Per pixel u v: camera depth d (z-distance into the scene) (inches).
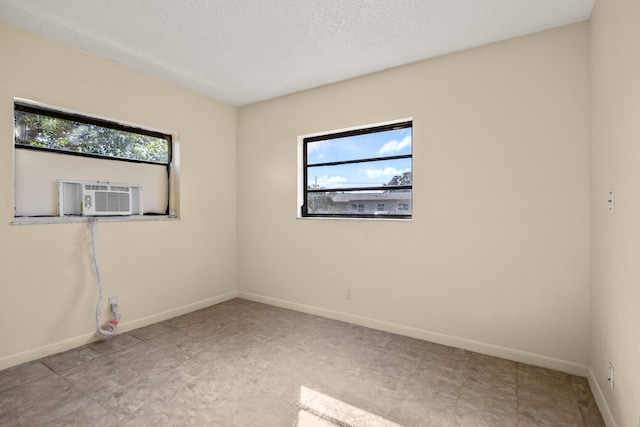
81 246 102.4
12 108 87.7
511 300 94.0
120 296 112.7
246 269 154.5
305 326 119.9
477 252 98.9
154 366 88.9
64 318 98.5
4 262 87.0
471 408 71.1
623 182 58.1
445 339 104.0
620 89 59.9
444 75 103.7
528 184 91.4
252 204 151.8
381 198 122.5
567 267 86.7
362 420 67.0
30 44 90.7
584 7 78.9
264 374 85.0
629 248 55.2
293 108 138.0
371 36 93.2
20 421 65.7
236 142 156.5
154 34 92.8
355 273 122.6
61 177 100.9
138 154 121.5
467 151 100.0
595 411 70.4
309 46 99.3
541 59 89.5
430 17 83.9
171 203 132.3
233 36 93.8
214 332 113.8
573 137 85.7
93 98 104.3
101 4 78.8
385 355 96.4
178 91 130.0
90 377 82.8
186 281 134.4
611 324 64.7
